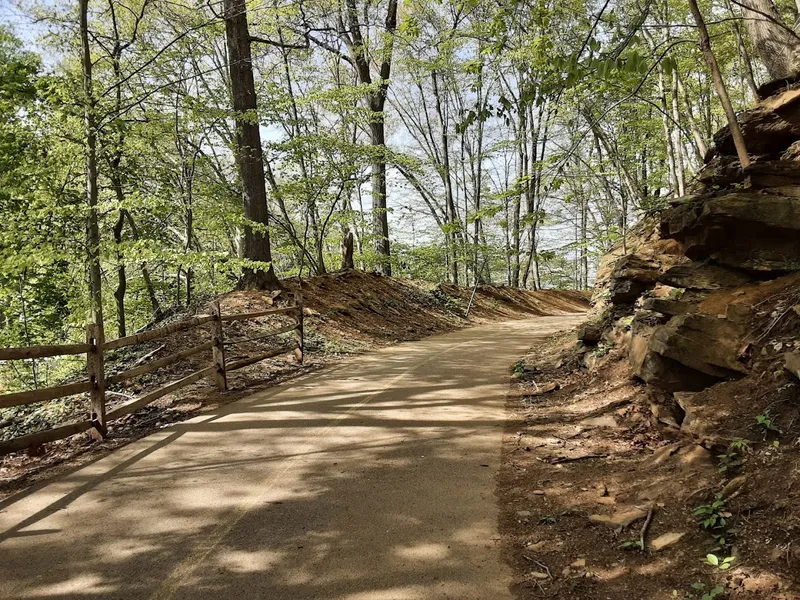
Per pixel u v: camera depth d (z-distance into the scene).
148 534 3.45
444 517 3.62
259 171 13.05
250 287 12.95
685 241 5.92
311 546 3.27
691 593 2.61
